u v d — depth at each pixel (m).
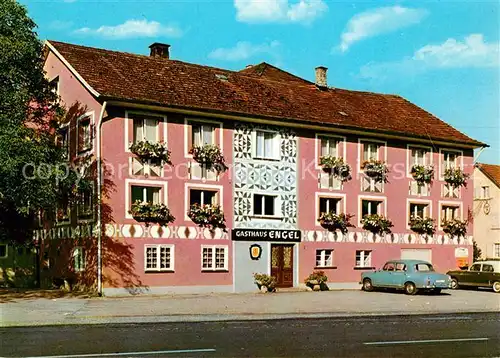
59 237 33.03
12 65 26.64
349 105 39.50
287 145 34.31
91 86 28.89
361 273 36.31
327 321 19.61
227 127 32.34
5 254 39.41
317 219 35.12
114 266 28.75
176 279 30.25
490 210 56.19
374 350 13.03
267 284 32.06
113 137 29.22
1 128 25.27
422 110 43.34
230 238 32.03
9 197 25.52
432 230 39.59
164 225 30.17
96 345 13.54
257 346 13.48
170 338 14.83
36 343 13.84
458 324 18.86
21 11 27.06
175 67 34.91
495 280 35.56
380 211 37.59
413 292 31.73
